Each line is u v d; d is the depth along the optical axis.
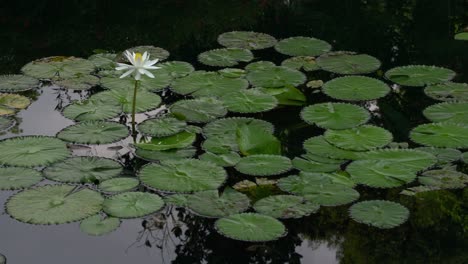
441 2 6.69
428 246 3.63
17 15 6.14
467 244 3.68
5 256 3.50
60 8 6.25
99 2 6.36
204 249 3.58
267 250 3.57
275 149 4.23
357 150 4.25
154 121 4.49
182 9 6.36
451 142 4.36
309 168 4.08
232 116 4.73
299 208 3.76
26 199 3.74
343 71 5.27
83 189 3.84
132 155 4.20
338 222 3.79
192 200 3.79
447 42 5.93
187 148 4.27
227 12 6.35
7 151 4.12
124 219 3.79
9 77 5.09
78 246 3.62
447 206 3.91
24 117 4.66
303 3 6.55
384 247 3.64
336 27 6.16
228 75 5.10
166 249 3.58
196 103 4.71
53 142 4.24
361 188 4.04
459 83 5.16
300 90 5.08
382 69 5.46
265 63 5.31
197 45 5.72
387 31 6.11
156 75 5.09
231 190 3.92
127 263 3.50
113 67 5.22
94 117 4.53
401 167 4.10
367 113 4.62
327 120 4.55
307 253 3.57
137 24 6.06
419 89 5.15
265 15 6.32
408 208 3.90
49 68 5.18
